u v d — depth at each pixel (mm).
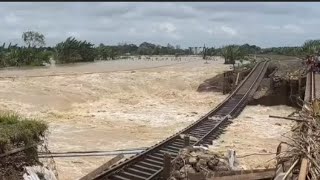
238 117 30438
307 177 9234
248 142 22609
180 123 28484
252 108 34969
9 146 11906
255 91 39562
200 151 15398
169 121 29172
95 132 24734
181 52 163750
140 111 33125
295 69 47719
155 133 25031
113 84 44125
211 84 46969
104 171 14242
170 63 89688
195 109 34969
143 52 158500
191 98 41125
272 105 36688
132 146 21344
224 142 22250
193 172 13180
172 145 19328
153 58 123875
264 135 24766
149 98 40375
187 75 54438
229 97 35938
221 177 10766
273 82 38062
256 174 10742
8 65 70125
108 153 19453
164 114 32000
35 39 91750
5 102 30531
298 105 33531
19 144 12297
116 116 30438
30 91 35531
